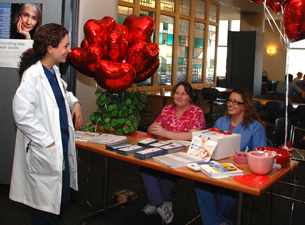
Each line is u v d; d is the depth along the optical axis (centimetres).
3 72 312
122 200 318
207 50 1016
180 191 353
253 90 1150
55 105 205
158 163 199
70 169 232
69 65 310
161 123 288
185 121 278
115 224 275
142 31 294
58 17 299
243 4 1081
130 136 279
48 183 205
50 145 200
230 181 172
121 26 287
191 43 942
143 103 301
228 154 215
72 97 253
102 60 279
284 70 1520
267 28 1533
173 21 875
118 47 281
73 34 307
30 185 211
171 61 891
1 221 271
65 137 217
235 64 1165
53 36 198
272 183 174
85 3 358
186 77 954
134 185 368
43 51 200
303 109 521
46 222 214
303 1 211
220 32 1580
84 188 354
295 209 317
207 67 1035
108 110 284
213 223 220
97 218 284
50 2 299
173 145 234
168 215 258
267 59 1552
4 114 316
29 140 206
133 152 219
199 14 968
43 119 204
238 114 251
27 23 302
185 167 193
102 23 294
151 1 802
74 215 289
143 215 294
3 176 323
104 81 281
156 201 254
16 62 307
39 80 201
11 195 221
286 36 231
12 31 305
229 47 1167
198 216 289
